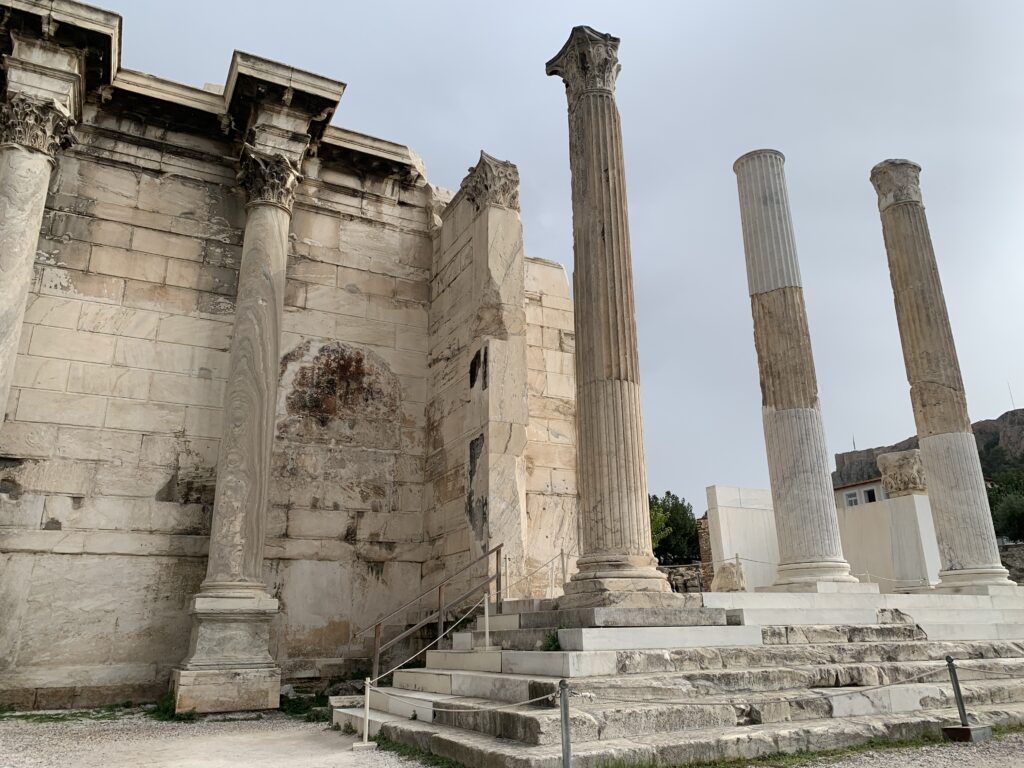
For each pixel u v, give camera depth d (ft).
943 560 60.23
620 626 32.04
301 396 54.19
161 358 50.70
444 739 25.26
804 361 55.62
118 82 52.75
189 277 53.01
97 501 46.57
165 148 54.70
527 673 30.66
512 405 49.93
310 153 58.34
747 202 61.31
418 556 54.85
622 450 37.52
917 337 65.00
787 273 58.03
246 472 46.39
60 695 42.88
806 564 50.78
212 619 42.88
